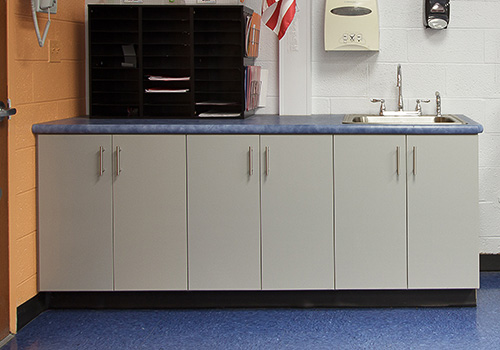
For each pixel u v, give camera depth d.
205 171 3.14
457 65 3.72
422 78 3.74
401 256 3.14
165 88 3.52
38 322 3.10
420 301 3.23
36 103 3.18
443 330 2.93
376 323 3.03
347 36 3.62
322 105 3.79
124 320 3.12
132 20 3.48
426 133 3.07
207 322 3.08
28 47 3.08
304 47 3.71
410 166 3.09
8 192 2.90
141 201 3.16
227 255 3.18
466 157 3.08
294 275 3.17
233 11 3.43
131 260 3.19
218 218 3.16
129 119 3.44
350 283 3.16
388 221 3.12
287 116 3.67
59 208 3.18
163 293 3.26
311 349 2.75
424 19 3.69
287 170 3.12
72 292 3.27
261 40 3.77
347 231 3.14
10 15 2.89
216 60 3.48
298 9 3.62
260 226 3.16
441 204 3.11
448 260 3.13
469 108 3.74
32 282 3.16
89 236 3.18
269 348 2.77
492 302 3.28
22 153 3.04
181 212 3.16
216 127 3.11
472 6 3.69
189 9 3.41
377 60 3.75
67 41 3.54
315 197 3.13
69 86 3.58
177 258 3.19
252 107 3.59
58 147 3.15
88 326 3.05
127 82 3.57
